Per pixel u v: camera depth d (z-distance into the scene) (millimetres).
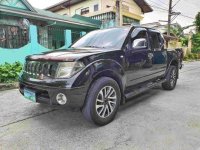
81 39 4738
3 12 10242
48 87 3027
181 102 4852
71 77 2959
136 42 4199
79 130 3295
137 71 4219
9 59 8352
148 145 2818
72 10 23734
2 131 3281
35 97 3287
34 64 3357
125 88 4012
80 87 2977
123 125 3475
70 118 3803
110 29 4512
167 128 3348
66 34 10289
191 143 2863
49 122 3631
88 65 3104
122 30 4254
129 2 22094
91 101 3166
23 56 8758
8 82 6816
